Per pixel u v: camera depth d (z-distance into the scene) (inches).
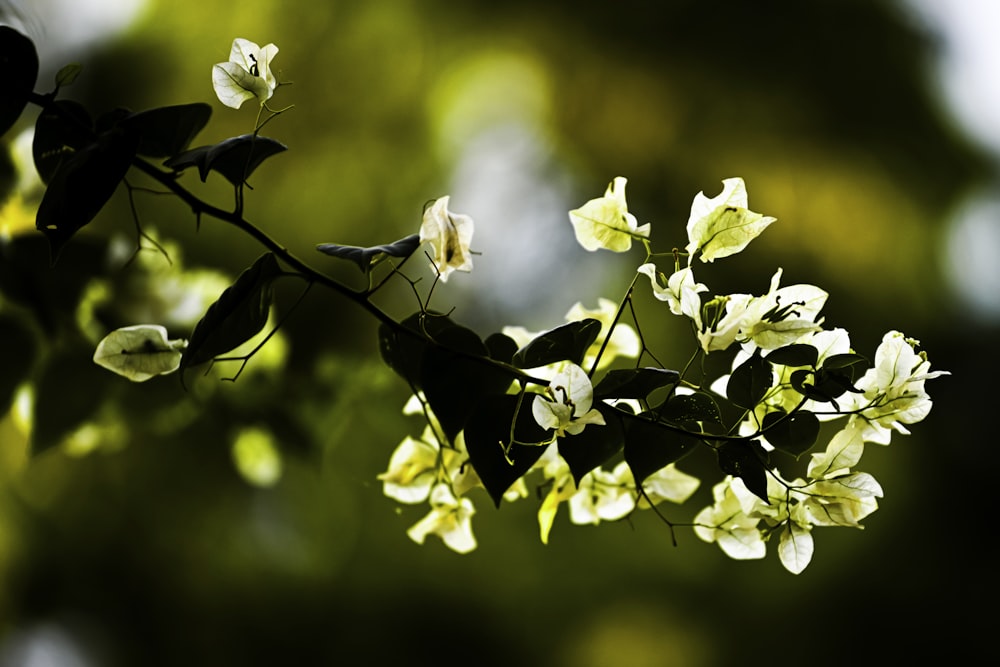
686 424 81.4
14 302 90.4
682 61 224.2
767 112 222.4
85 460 151.3
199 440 99.3
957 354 232.7
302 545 147.5
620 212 81.6
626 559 201.3
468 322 201.0
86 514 157.8
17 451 150.9
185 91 205.0
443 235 82.3
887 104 227.0
